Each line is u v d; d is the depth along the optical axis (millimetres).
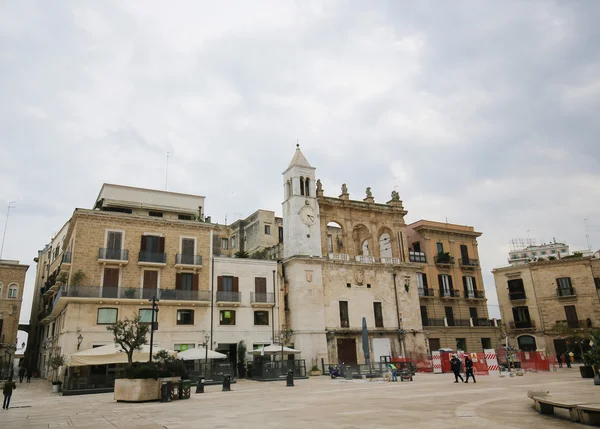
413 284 57625
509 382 29594
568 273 65062
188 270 45469
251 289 48281
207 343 42250
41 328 61125
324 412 17219
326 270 52344
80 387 32031
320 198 55375
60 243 56344
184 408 20266
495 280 71062
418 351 54750
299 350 44281
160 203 49250
